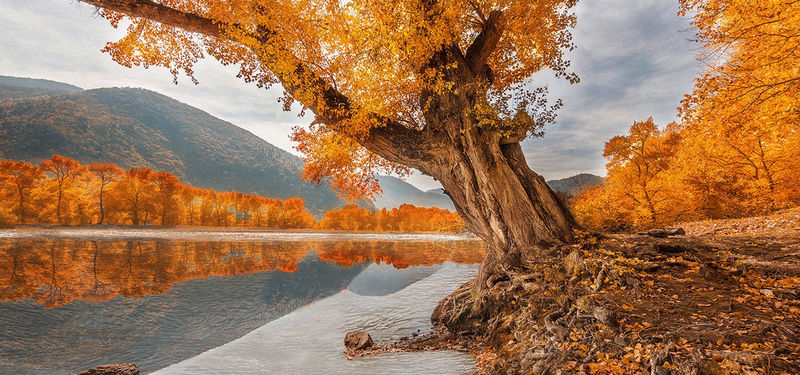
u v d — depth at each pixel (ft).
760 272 18.34
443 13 25.61
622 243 24.59
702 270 19.51
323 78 29.91
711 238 25.55
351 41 26.53
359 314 32.27
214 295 39.75
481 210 28.22
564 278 21.84
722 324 13.65
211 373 18.37
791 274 17.34
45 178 239.09
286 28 27.17
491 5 29.86
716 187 56.80
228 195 310.24
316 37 28.17
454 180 28.94
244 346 23.31
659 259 22.25
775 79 25.77
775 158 50.60
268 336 25.75
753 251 21.66
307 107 28.48
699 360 10.52
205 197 294.87
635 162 73.41
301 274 57.21
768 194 50.60
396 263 73.61
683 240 24.89
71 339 24.73
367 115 27.09
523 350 15.81
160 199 251.80
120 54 31.91
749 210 51.03
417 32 25.50
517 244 27.27
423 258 84.33
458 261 76.69
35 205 206.08
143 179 255.29
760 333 12.53
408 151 29.17
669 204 62.75
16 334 25.46
